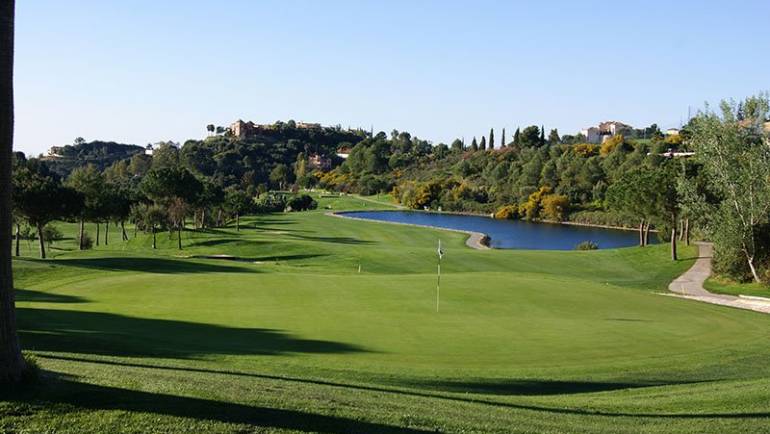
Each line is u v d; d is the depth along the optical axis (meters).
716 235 45.50
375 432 9.73
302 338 20.62
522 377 17.02
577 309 28.67
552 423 11.66
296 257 63.22
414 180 179.12
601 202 127.75
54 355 15.34
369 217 134.88
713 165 45.97
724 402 14.19
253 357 17.47
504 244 90.44
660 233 67.12
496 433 10.42
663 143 133.75
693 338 23.16
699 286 46.09
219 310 25.80
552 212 128.12
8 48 9.91
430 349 19.75
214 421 9.47
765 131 45.69
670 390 15.71
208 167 199.75
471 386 15.91
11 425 8.75
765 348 21.97
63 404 9.61
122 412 9.51
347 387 13.97
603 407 13.72
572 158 144.75
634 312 28.55
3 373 9.95
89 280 35.09
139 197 94.75
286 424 9.67
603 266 55.56
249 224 106.69
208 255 65.12
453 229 107.12
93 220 78.75
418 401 12.71
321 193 198.38
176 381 12.05
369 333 21.84
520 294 32.19
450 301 29.55
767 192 44.19
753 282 45.72
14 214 57.75
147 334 20.06
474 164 177.88
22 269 37.75
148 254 63.50
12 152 10.05
